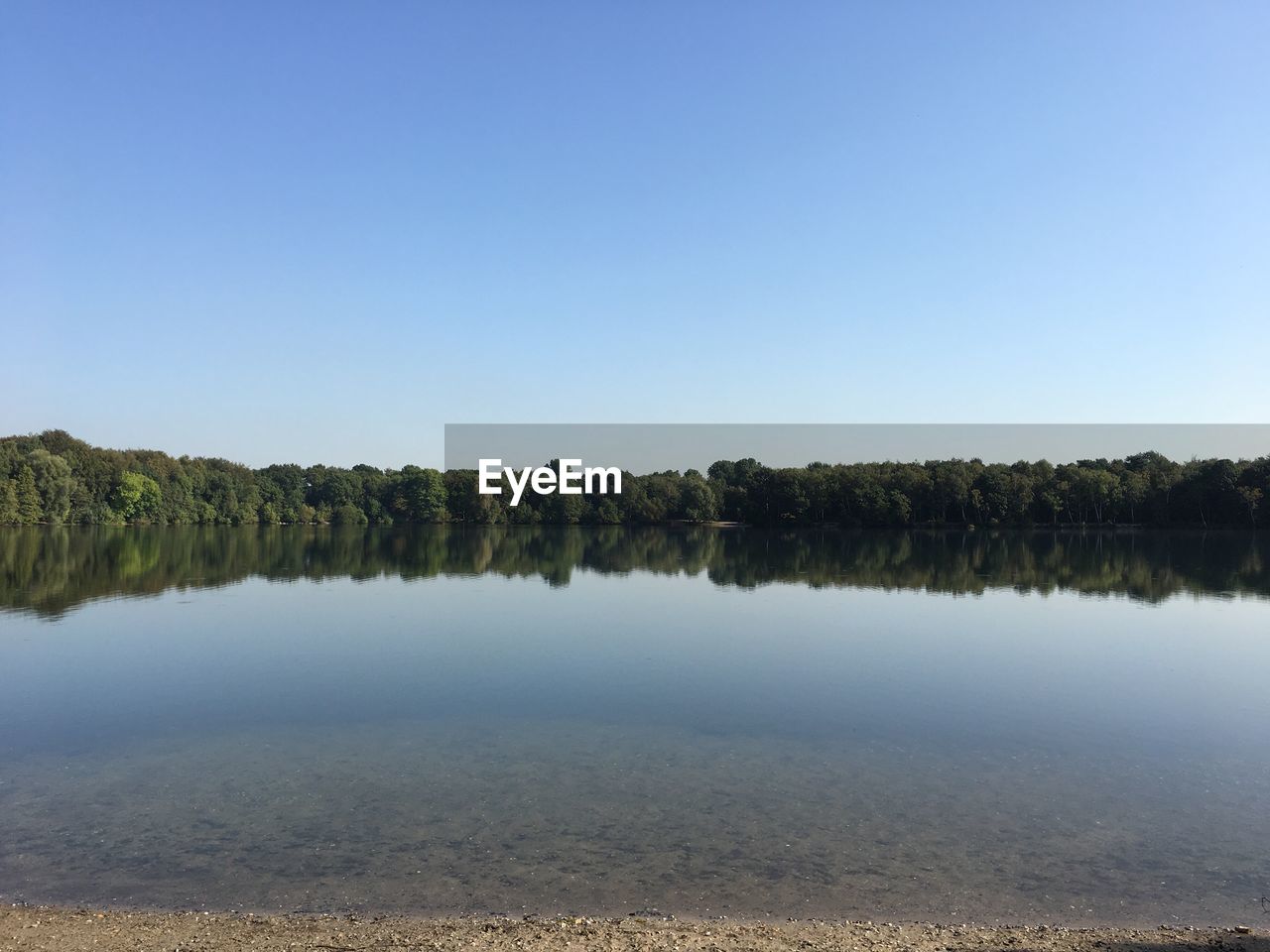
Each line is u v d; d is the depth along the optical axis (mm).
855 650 26391
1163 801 13359
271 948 8617
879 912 9672
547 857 11102
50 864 10844
